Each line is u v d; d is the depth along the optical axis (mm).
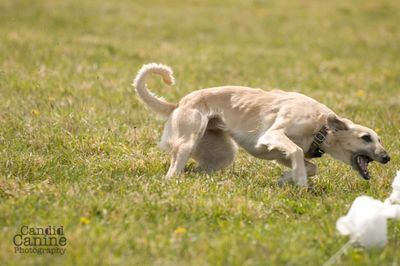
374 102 16438
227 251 7211
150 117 13734
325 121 10570
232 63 21594
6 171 9922
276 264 7008
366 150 10469
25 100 14594
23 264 6840
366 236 7488
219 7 36562
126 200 8703
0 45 21062
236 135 10906
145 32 27766
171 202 8688
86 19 29391
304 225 8281
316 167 10633
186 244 7426
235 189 9633
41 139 11664
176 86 17203
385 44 28078
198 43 25906
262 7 37125
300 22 32625
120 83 16969
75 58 20172
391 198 9031
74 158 10906
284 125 10445
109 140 11984
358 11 36250
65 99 14812
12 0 32438
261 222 8383
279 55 23844
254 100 10938
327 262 7172
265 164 11508
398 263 7211
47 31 25562
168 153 11250
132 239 7465
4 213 8117
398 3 38531
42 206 8477
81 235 7480
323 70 21359
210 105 11023
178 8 35438
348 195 9797
